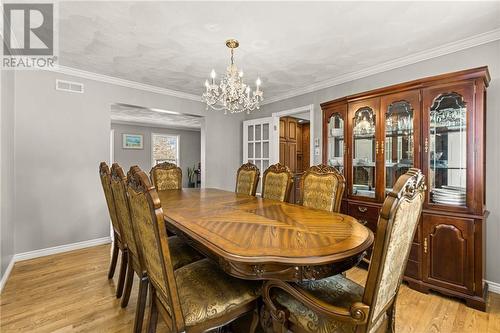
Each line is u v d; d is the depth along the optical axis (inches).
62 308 74.2
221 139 183.2
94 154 129.9
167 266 41.2
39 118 114.4
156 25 82.1
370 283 35.5
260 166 177.0
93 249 124.6
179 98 162.1
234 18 77.8
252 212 72.6
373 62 111.2
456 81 79.8
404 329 65.9
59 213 120.1
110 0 69.2
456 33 86.0
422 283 85.1
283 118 202.5
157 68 120.0
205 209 76.5
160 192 115.7
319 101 143.5
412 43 93.4
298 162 217.0
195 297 48.1
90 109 128.4
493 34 84.5
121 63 114.3
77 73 123.5
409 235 41.7
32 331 64.0
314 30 84.5
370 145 104.7
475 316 71.7
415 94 88.6
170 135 314.8
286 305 47.8
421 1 68.9
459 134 83.1
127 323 67.7
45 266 104.1
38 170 114.7
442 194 83.1
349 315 37.5
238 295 50.3
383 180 98.0
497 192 84.4
